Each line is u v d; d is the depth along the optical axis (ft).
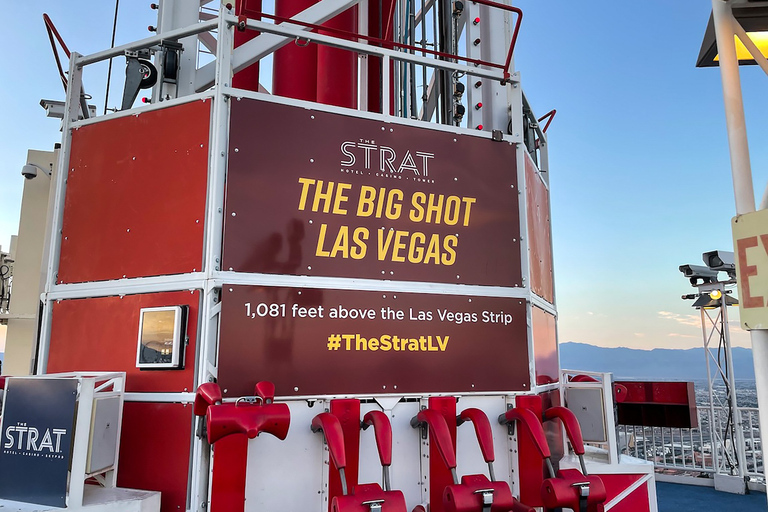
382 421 7.88
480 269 9.79
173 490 7.84
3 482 7.20
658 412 24.89
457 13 13.29
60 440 7.07
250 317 8.14
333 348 8.54
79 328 9.01
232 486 7.58
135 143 9.21
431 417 8.21
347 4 11.16
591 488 8.15
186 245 8.41
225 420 6.95
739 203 6.75
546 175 13.74
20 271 28.37
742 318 6.55
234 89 8.72
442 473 8.64
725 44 7.14
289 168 8.79
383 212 9.25
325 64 17.11
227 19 8.93
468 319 9.51
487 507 7.63
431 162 9.77
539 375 10.40
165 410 8.11
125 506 7.20
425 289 9.29
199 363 8.00
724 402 27.45
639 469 10.87
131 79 10.19
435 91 15.60
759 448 25.62
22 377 7.41
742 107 6.96
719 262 25.71
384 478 7.54
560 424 11.21
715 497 22.54
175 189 8.70
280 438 7.34
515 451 9.28
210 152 8.55
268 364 8.13
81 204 9.46
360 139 9.34
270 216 8.55
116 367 8.56
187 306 8.18
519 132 10.66
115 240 9.03
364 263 8.98
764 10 7.41
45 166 29.12
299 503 8.02
